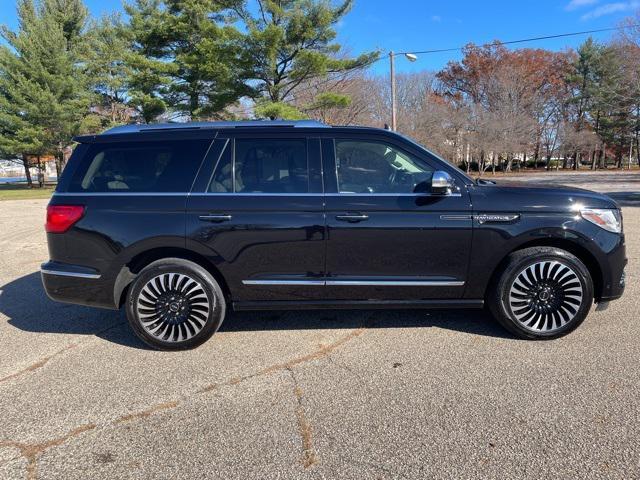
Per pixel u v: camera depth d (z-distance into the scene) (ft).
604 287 11.60
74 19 103.35
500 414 8.54
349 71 82.58
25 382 10.16
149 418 8.71
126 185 11.66
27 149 89.15
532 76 162.61
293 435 8.09
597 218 11.34
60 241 11.67
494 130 132.77
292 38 68.64
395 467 7.20
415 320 13.43
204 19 73.00
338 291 11.62
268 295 11.69
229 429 8.30
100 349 11.91
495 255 11.39
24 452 7.77
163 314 11.63
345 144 11.69
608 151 178.70
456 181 11.44
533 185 12.30
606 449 7.46
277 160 11.65
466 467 7.15
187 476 7.10
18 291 17.29
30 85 85.46
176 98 87.30
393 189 11.46
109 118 99.35
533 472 6.99
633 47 74.54
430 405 8.91
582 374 9.91
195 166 11.62
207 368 10.73
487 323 13.05
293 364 10.82
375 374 10.23
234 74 71.31
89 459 7.55
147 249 11.47
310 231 11.28
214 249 11.40
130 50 92.22
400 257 11.39
